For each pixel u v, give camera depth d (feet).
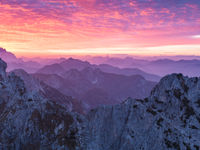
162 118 241.76
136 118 258.16
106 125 268.00
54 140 239.09
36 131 247.29
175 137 213.66
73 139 242.78
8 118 264.52
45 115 268.82
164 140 215.92
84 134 254.88
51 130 250.98
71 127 259.39
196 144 199.52
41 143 236.43
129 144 235.40
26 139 241.14
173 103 260.21
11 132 248.73
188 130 219.00
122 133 253.85
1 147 228.84
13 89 341.62
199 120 227.61
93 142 247.29
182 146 202.69
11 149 232.32
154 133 228.63
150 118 247.09
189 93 263.49
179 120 236.63
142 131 240.32
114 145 246.68
